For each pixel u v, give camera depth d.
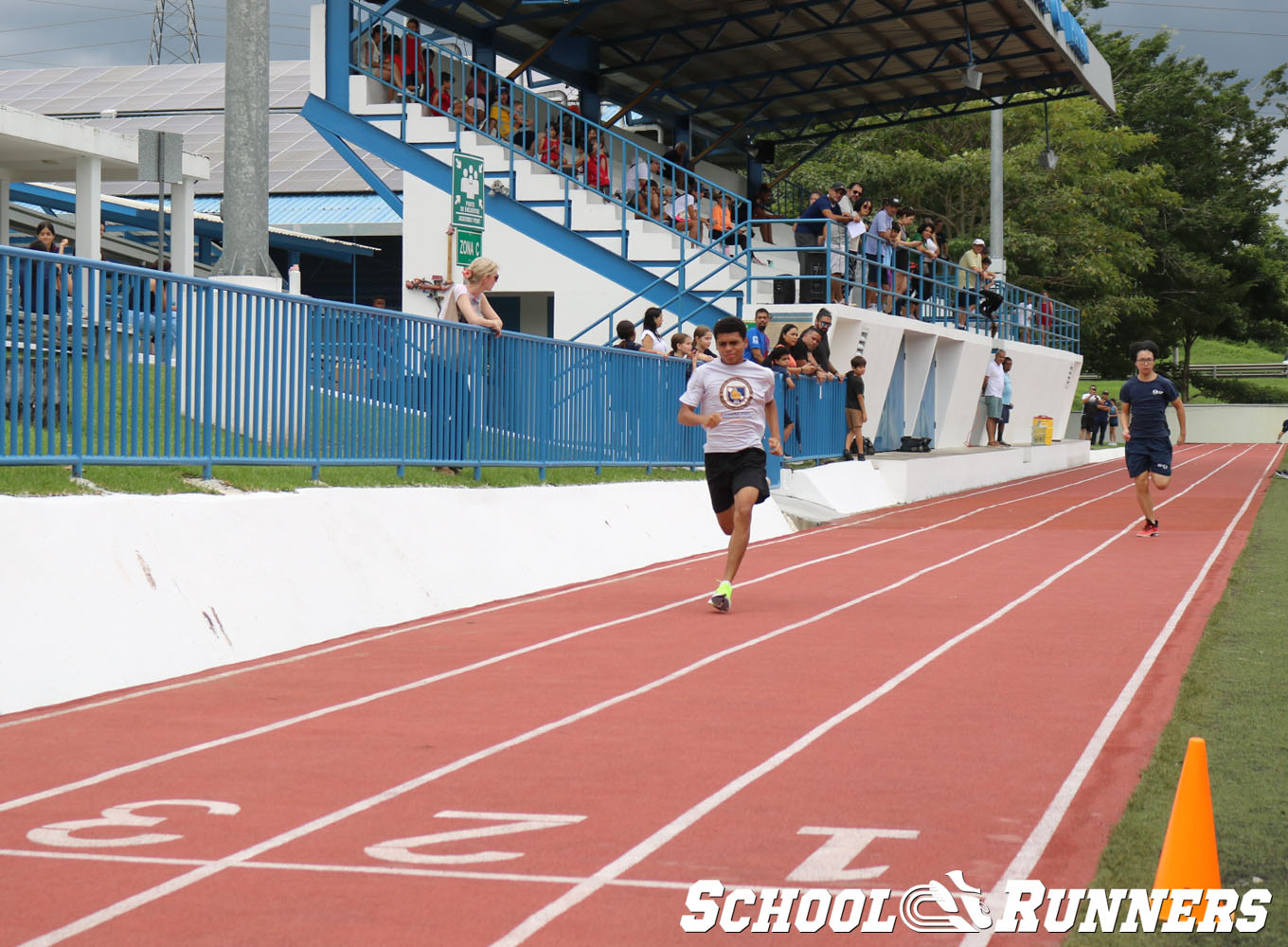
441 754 6.73
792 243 32.31
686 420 11.56
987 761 6.46
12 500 8.07
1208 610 11.18
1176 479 32.47
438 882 4.81
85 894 4.70
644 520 15.83
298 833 5.41
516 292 24.64
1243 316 69.50
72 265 8.77
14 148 21.64
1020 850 5.11
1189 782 4.17
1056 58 29.23
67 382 8.80
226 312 10.23
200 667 9.02
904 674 8.67
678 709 7.72
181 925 4.39
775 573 14.31
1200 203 65.94
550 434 14.95
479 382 13.58
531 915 4.47
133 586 8.76
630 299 22.98
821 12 26.09
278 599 9.99
